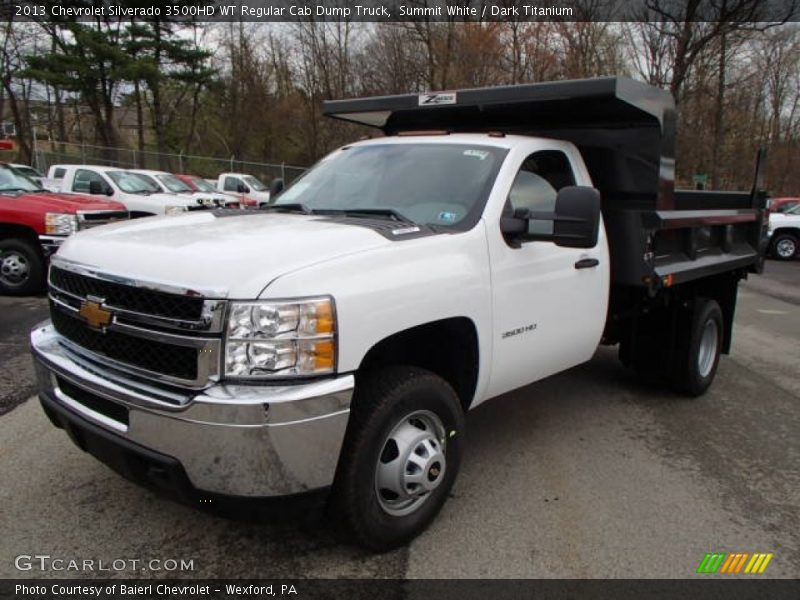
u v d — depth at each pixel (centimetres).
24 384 545
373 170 427
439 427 334
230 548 321
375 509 307
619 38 2623
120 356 292
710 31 2220
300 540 331
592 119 496
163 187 1753
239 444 256
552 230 377
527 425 509
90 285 302
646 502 387
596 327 463
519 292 383
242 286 261
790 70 3459
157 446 271
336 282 279
